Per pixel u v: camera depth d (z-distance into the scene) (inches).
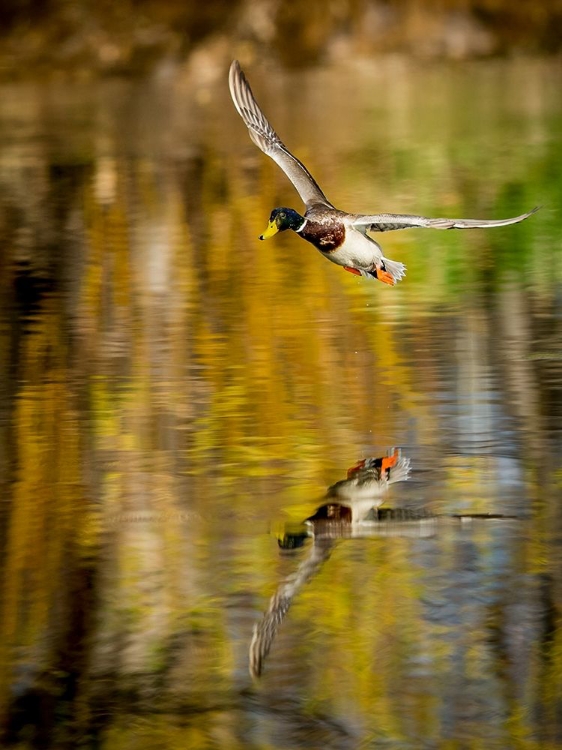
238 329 659.4
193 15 2058.3
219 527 415.5
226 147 1316.4
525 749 301.1
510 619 353.4
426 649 341.7
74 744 310.5
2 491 451.2
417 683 328.2
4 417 528.7
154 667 339.6
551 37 2127.2
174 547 401.7
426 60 2075.5
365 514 422.3
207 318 682.8
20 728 316.5
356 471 458.9
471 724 310.5
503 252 821.9
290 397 546.6
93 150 1318.9
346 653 341.4
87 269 808.9
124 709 323.3
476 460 466.0
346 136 1385.3
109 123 1531.7
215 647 346.9
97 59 2001.7
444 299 708.7
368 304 701.9
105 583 380.5
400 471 458.6
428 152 1250.0
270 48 2050.9
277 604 365.1
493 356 593.3
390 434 496.4
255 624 356.5
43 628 357.4
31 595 374.6
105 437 503.5
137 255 845.8
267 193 1061.8
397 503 430.6
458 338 627.5
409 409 524.7
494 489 438.9
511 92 1729.8
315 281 758.5
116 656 345.4
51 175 1174.3
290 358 604.4
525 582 372.2
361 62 2062.0
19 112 1658.5
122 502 438.9
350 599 366.6
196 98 1761.8
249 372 584.7
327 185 1090.7
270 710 320.2
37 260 836.6
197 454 482.0
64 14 2033.7
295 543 401.7
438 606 361.1
